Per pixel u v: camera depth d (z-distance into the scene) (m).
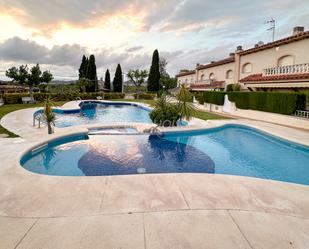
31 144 7.30
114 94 37.22
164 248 2.58
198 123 13.27
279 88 17.75
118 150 8.22
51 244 2.62
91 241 2.68
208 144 9.88
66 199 3.72
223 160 7.82
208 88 29.08
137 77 41.12
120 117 18.56
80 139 9.61
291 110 13.37
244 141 10.55
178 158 7.82
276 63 18.64
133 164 6.95
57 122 15.16
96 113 21.00
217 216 3.30
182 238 2.77
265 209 3.57
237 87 21.58
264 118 15.34
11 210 3.37
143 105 24.59
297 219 3.31
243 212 3.45
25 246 2.58
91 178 4.61
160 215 3.28
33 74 23.11
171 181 4.55
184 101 11.95
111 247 2.58
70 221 3.09
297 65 15.52
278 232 2.97
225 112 20.09
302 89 15.48
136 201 3.69
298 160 8.03
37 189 4.08
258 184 4.54
